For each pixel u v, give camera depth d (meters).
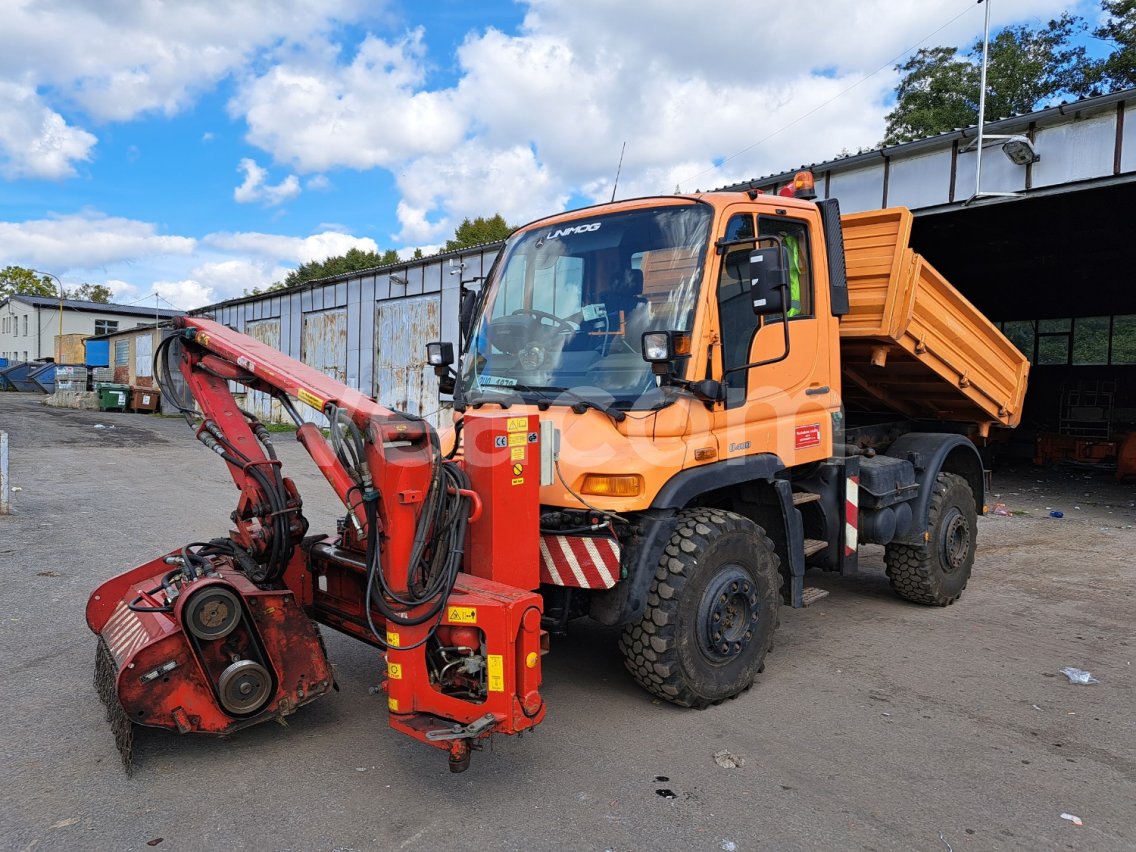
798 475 5.27
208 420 4.23
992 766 3.74
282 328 26.81
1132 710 4.42
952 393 6.82
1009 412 7.54
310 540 4.40
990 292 21.50
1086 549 8.87
